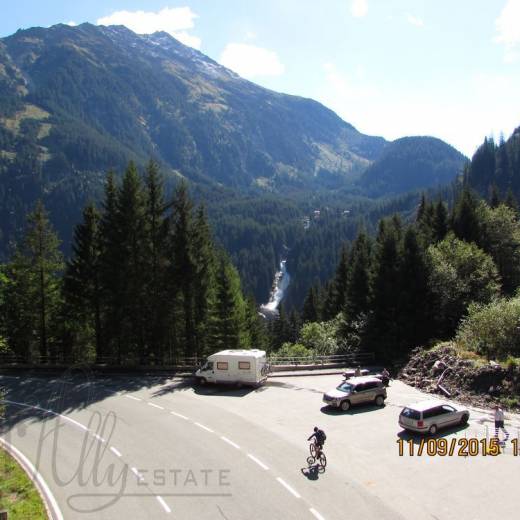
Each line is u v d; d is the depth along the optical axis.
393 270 48.56
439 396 33.72
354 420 29.27
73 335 55.03
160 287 47.06
